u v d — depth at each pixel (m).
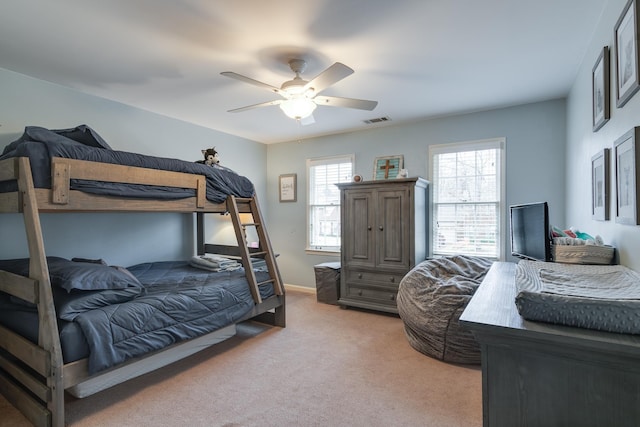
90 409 2.09
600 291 1.25
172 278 3.14
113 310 2.12
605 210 2.06
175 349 2.58
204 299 2.69
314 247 5.27
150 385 2.38
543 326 1.03
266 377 2.49
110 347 2.01
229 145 5.00
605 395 0.95
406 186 3.89
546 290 1.28
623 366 0.93
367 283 4.13
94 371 1.93
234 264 3.75
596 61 2.21
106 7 1.98
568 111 3.38
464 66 2.79
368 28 2.21
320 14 2.05
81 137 2.50
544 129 3.64
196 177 2.91
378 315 4.03
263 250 3.57
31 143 1.97
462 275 3.18
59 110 3.16
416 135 4.40
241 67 2.79
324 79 2.29
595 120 2.26
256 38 2.33
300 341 3.20
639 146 1.54
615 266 1.83
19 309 2.14
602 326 0.98
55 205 2.02
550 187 3.62
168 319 2.39
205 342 2.81
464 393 2.26
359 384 2.38
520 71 2.89
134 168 2.41
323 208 5.19
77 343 1.91
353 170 4.89
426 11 2.02
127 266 3.73
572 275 1.63
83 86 3.19
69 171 2.07
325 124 4.55
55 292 2.11
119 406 2.12
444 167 4.23
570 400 0.99
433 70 2.86
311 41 2.37
